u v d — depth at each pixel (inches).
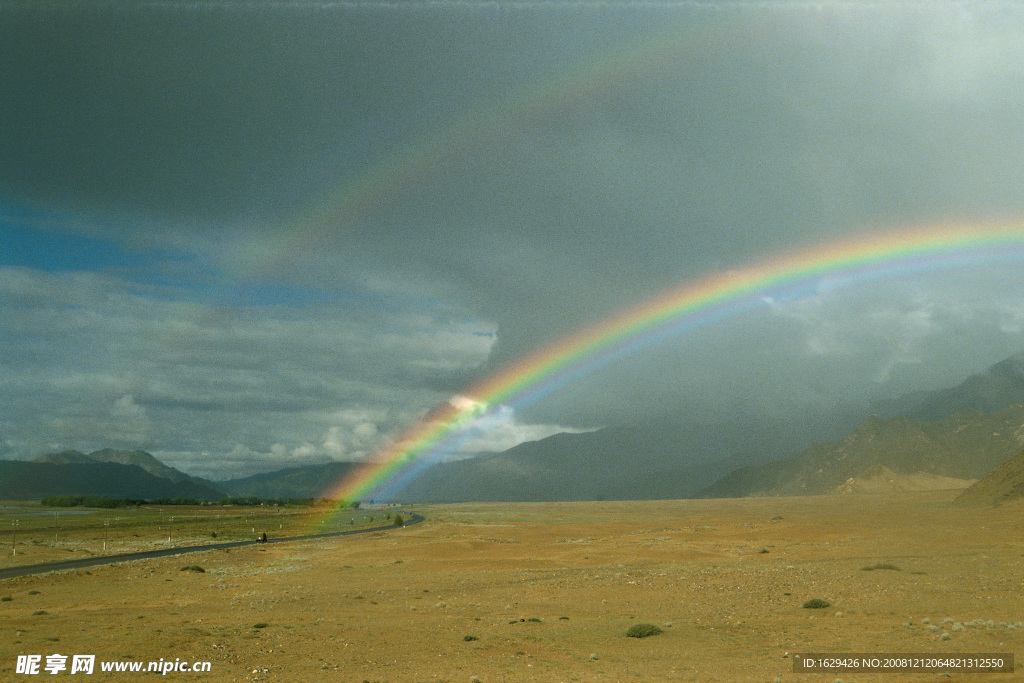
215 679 924.6
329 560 3442.4
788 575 2133.4
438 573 2701.8
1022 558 2337.6
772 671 970.7
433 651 1139.3
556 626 1403.8
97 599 2020.2
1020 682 862.5
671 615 1526.8
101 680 907.4
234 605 1815.9
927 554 2613.2
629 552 3393.2
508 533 5374.0
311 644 1182.3
